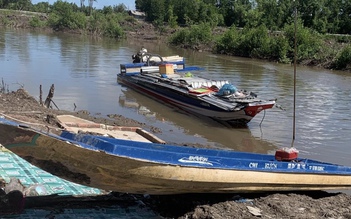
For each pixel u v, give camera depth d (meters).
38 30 61.12
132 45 47.28
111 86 20.83
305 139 13.77
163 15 70.56
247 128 14.89
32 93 17.52
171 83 17.58
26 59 27.56
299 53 39.44
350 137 14.16
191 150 7.72
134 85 20.05
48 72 23.22
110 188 7.00
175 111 16.91
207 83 17.34
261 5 61.25
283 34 44.19
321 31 52.41
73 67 25.78
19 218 6.36
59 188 7.61
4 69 22.88
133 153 6.46
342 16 54.56
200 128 14.67
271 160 8.16
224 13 68.00
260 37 43.06
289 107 18.25
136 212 7.09
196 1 70.12
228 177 7.05
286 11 55.84
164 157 6.69
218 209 7.10
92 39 51.94
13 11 74.12
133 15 80.62
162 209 7.38
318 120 16.30
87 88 19.84
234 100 15.03
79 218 6.61
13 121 6.32
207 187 7.09
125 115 15.69
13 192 6.58
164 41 56.34
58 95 17.80
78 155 6.17
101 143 6.40
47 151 6.13
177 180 6.74
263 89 22.41
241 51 44.34
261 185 7.45
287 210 7.20
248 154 8.23
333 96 21.56
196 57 39.62
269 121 15.93
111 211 7.01
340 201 7.90
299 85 24.55
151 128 14.04
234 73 28.53
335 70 35.41
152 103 17.98
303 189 7.95
